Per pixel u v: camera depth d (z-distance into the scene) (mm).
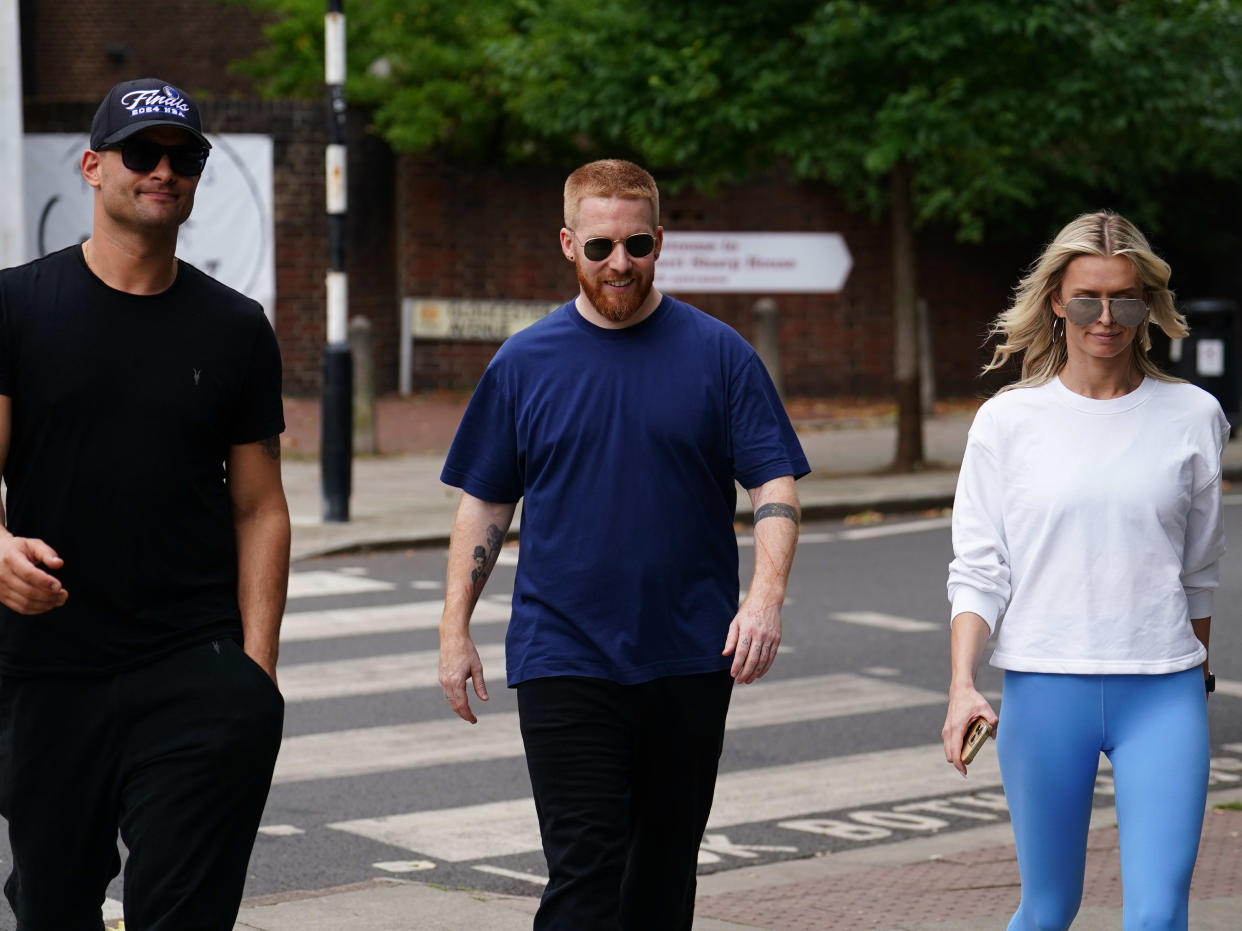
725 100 16406
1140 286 3703
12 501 3459
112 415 3410
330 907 5250
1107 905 5301
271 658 3553
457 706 4004
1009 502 3750
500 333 24172
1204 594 3795
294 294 23234
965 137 15766
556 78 17406
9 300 3410
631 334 3957
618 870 3748
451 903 5309
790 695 8648
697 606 3902
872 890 5617
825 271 20344
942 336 25484
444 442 20031
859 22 15523
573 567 3875
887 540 14031
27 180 21734
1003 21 15211
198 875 3391
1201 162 24094
